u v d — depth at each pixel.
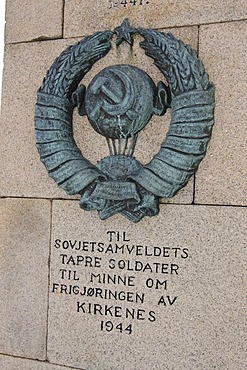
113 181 2.56
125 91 2.53
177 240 2.50
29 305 2.75
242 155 2.41
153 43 2.52
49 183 2.72
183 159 2.44
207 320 2.44
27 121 2.77
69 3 2.71
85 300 2.65
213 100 2.44
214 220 2.44
